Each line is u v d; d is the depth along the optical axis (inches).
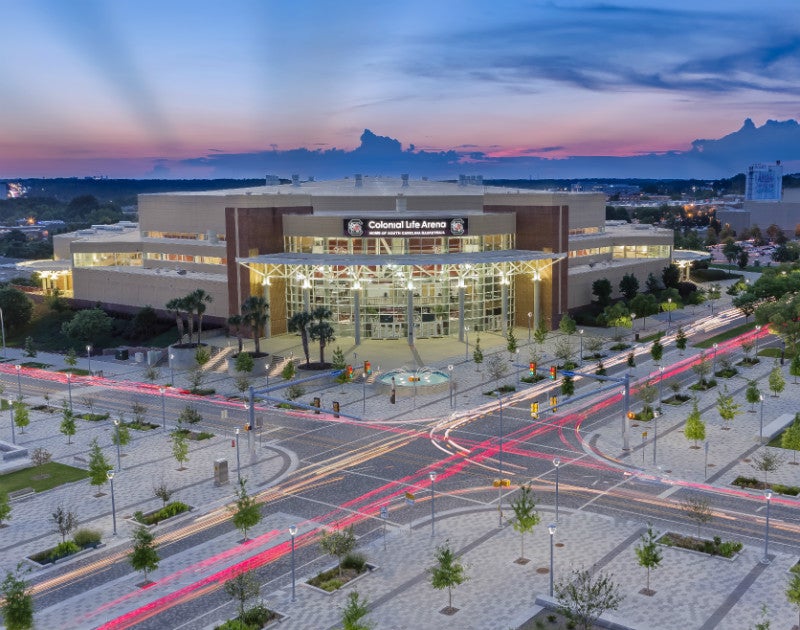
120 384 4495.6
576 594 1830.7
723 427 3368.6
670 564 2121.1
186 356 4800.7
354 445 3267.7
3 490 2684.5
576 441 3243.1
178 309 4928.6
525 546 2268.7
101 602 2016.5
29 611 1811.0
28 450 3297.2
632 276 6491.1
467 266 5364.2
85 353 5472.4
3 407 4042.8
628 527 2379.4
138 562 2078.0
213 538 2395.4
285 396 4005.9
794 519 2415.1
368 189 6200.8
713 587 1989.4
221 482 2829.7
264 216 5369.1
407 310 5305.1
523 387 4133.9
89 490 2824.8
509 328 5246.1
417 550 2266.2
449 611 1914.4
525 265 5659.5
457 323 5457.7
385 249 5334.6
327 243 5374.0
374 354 4891.7
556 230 5565.9
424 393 4035.4
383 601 1974.7
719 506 2529.5
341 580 2079.2
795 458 2952.8
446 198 5767.7
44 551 2326.5
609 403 3809.1
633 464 2942.9
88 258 6501.0
